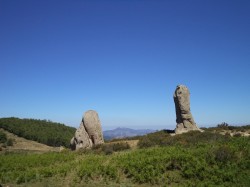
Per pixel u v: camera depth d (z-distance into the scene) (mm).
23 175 23172
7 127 114062
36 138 108125
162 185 19703
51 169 24531
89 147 38281
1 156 34344
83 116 39844
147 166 21828
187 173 20281
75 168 24578
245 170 20266
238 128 44469
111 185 20406
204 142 30781
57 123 139000
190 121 41344
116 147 34156
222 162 21219
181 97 41656
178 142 32750
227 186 18266
